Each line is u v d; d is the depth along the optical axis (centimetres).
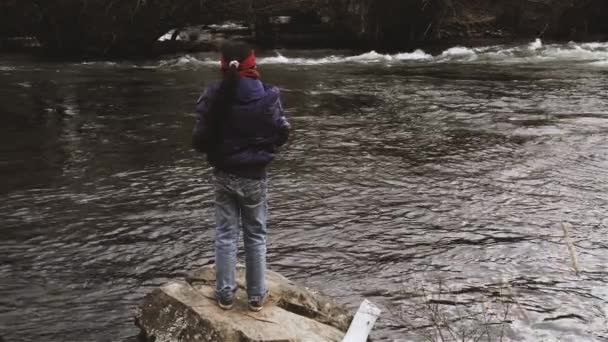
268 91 373
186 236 642
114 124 1191
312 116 1273
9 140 1063
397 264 577
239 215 400
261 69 2006
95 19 2217
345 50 2545
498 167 900
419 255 597
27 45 2453
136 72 1956
